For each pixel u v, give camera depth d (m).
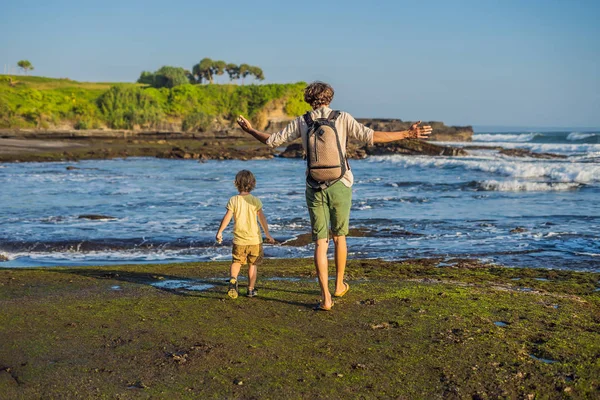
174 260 9.61
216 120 119.25
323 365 3.83
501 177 28.16
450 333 4.43
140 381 3.61
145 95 111.38
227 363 3.87
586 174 25.58
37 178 28.09
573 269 8.33
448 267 8.06
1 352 4.12
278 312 5.08
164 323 4.76
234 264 5.64
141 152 55.34
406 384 3.55
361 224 13.09
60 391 3.48
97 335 4.47
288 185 24.31
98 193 20.97
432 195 19.70
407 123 109.12
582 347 4.14
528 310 5.14
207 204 17.42
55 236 11.53
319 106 5.00
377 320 4.79
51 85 129.88
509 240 10.93
